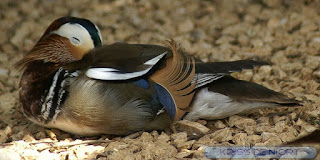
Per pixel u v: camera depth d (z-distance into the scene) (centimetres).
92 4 1902
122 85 958
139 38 1600
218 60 1393
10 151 918
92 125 964
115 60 974
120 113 956
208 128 1041
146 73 976
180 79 986
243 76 1263
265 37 1508
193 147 951
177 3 1859
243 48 1455
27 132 1054
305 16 1612
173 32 1631
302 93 1139
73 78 962
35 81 995
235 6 1794
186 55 1015
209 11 1783
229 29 1605
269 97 997
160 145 941
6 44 1617
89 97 943
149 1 1875
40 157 923
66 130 1014
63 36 1041
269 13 1683
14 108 1191
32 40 1627
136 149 938
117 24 1703
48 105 972
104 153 930
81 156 934
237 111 1039
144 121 978
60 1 1928
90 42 1038
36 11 1839
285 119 1030
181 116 1016
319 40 1416
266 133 952
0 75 1372
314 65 1255
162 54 980
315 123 996
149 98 972
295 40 1463
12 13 1830
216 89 1018
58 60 1034
